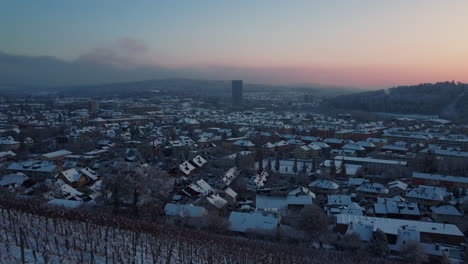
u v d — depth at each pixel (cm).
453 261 15075
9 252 11462
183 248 13950
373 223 17512
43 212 15612
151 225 16250
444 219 19712
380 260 14988
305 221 17525
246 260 13912
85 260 12144
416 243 15375
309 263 14038
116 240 14212
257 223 17950
